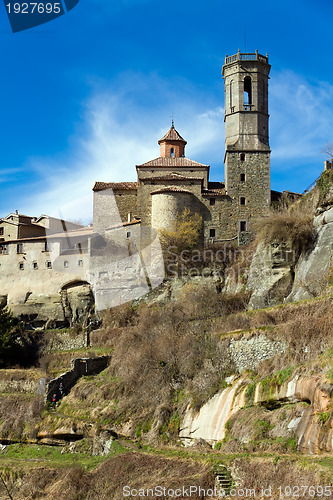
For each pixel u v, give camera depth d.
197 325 41.59
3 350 54.41
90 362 47.31
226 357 36.31
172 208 63.81
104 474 29.14
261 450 26.50
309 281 42.84
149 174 68.19
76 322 53.28
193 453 28.36
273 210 60.53
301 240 47.28
